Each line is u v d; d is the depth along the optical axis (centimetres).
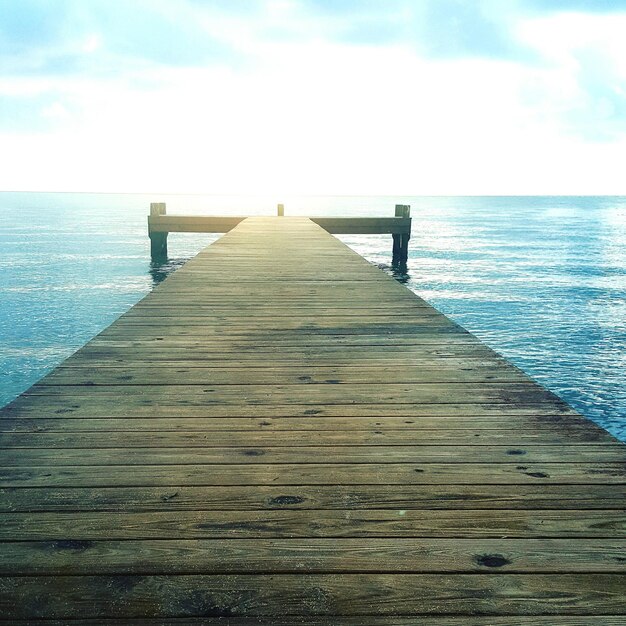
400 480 183
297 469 190
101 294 1555
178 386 275
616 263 2572
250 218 1869
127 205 14888
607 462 196
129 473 186
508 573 137
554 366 903
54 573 136
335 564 140
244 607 125
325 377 290
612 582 134
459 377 290
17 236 3938
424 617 123
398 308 467
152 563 140
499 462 196
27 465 191
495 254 2995
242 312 448
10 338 1079
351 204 14712
